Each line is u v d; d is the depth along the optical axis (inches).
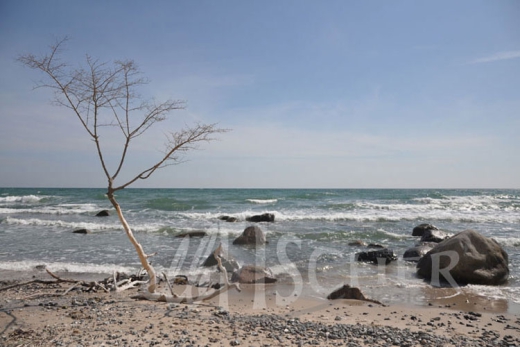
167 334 195.6
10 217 868.0
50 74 247.8
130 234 266.7
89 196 1593.3
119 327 205.9
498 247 357.7
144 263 272.1
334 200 1392.7
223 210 1043.3
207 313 242.7
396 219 815.7
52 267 392.2
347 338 199.2
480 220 805.9
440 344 193.8
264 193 2094.0
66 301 265.6
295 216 846.5
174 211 1006.4
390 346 189.2
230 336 196.5
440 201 1332.4
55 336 189.6
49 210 991.0
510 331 219.5
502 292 313.3
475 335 210.8
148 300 273.4
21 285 311.7
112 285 308.3
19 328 201.9
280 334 203.0
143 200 1338.6
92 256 453.1
